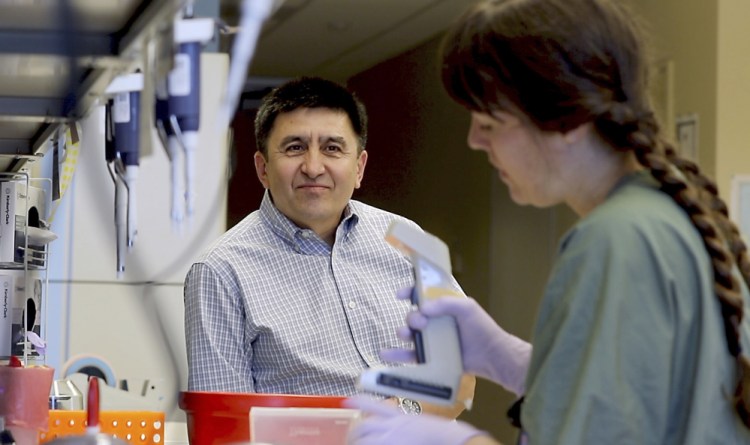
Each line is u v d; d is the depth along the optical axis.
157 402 3.41
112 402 3.16
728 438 1.23
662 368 1.20
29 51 1.55
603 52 1.30
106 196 3.54
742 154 4.82
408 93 7.43
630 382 1.20
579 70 1.28
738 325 1.25
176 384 3.61
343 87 2.70
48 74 1.70
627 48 1.32
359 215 2.72
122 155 1.65
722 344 1.25
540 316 1.29
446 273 1.61
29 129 2.23
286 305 2.55
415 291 1.61
